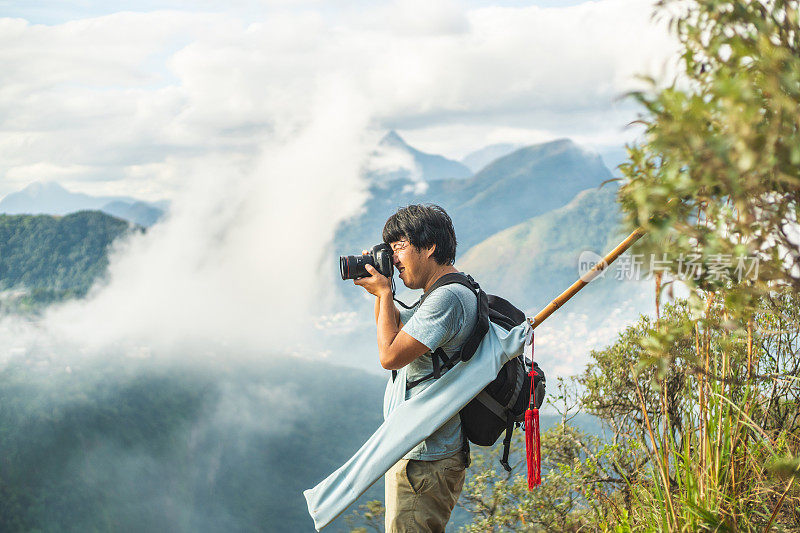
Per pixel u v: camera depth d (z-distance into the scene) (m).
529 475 1.91
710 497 1.69
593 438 2.90
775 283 1.07
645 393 2.35
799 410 1.83
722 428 1.69
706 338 1.59
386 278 1.95
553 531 2.72
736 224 0.97
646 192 0.99
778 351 1.79
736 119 0.81
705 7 0.95
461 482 2.03
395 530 1.95
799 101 0.82
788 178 0.83
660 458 1.82
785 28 0.91
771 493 1.75
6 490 60.19
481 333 1.86
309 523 71.81
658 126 0.94
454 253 2.01
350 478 1.94
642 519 2.03
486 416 1.90
